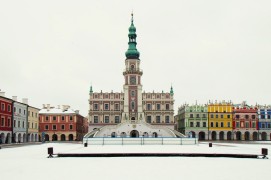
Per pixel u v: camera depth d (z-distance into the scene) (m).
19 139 99.75
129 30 126.25
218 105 135.12
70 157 43.69
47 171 29.98
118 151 51.28
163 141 78.94
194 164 35.12
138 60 124.50
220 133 135.00
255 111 134.38
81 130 146.38
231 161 38.41
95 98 126.00
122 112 123.69
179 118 149.25
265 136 134.12
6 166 33.78
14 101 93.31
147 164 35.16
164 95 127.19
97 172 29.25
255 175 27.56
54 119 131.62
